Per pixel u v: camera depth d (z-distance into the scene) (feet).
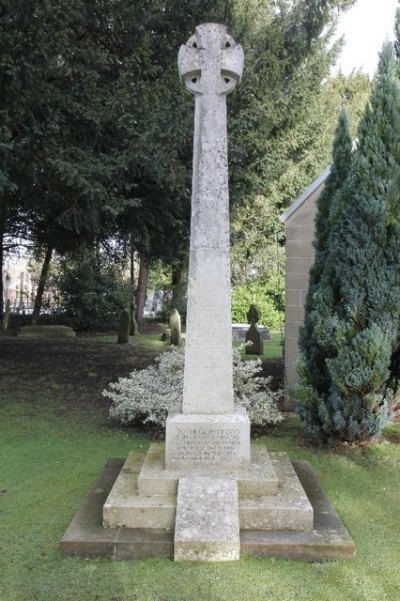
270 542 12.14
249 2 51.08
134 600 10.48
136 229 41.22
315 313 20.36
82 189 31.17
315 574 11.43
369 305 19.44
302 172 79.71
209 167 14.88
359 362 19.02
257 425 24.43
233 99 41.96
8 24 27.35
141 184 36.55
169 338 59.41
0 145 25.76
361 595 10.71
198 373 14.76
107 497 14.29
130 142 33.01
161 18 35.88
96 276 73.31
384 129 19.83
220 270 14.79
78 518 13.39
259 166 57.06
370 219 19.35
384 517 14.76
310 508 12.92
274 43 45.88
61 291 71.61
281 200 80.69
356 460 19.54
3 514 14.60
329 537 12.46
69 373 37.01
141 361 42.96
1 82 27.45
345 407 19.80
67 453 20.24
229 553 11.85
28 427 24.03
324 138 80.94
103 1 33.63
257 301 82.64
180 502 12.57
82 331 71.10
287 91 60.49
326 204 22.58
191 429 14.25
